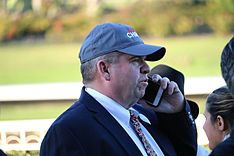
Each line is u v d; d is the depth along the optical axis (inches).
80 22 2166.6
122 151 223.0
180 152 255.6
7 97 675.4
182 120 254.5
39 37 2165.4
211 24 2089.1
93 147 219.6
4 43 2154.3
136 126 238.7
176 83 263.4
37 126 478.9
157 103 252.2
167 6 2138.3
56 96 676.7
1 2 2176.4
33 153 477.4
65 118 225.1
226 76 166.6
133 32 234.7
